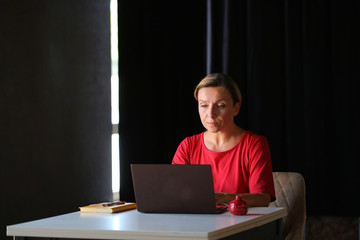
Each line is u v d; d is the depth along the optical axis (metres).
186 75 3.92
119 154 3.85
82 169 3.78
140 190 1.98
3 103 3.16
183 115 3.91
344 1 3.60
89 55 3.86
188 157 2.48
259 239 1.85
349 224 3.63
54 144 3.54
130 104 3.88
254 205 2.14
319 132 3.64
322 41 3.64
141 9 3.93
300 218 2.54
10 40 3.21
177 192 1.93
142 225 1.68
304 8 3.67
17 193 3.24
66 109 3.65
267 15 3.75
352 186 3.57
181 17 3.94
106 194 4.00
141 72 3.91
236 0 3.79
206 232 1.51
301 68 3.69
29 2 3.36
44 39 3.47
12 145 3.21
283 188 2.59
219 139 2.41
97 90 3.94
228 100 2.32
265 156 2.32
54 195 3.53
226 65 3.80
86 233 1.64
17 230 1.72
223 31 3.83
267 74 3.74
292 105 3.69
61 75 3.61
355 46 3.59
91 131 3.87
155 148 3.91
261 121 3.74
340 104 3.61
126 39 3.88
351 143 3.58
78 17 3.77
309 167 3.65
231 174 2.36
